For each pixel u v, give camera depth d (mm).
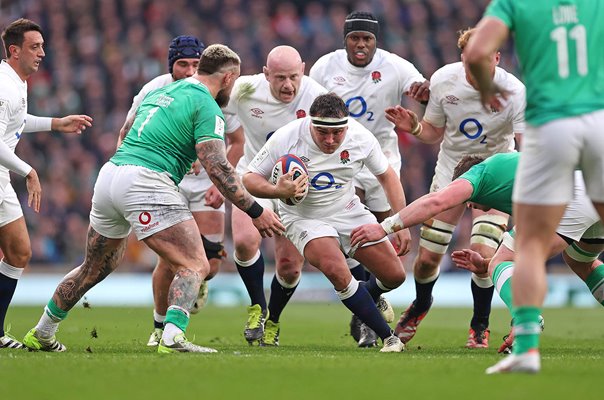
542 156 20844
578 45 20906
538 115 20891
